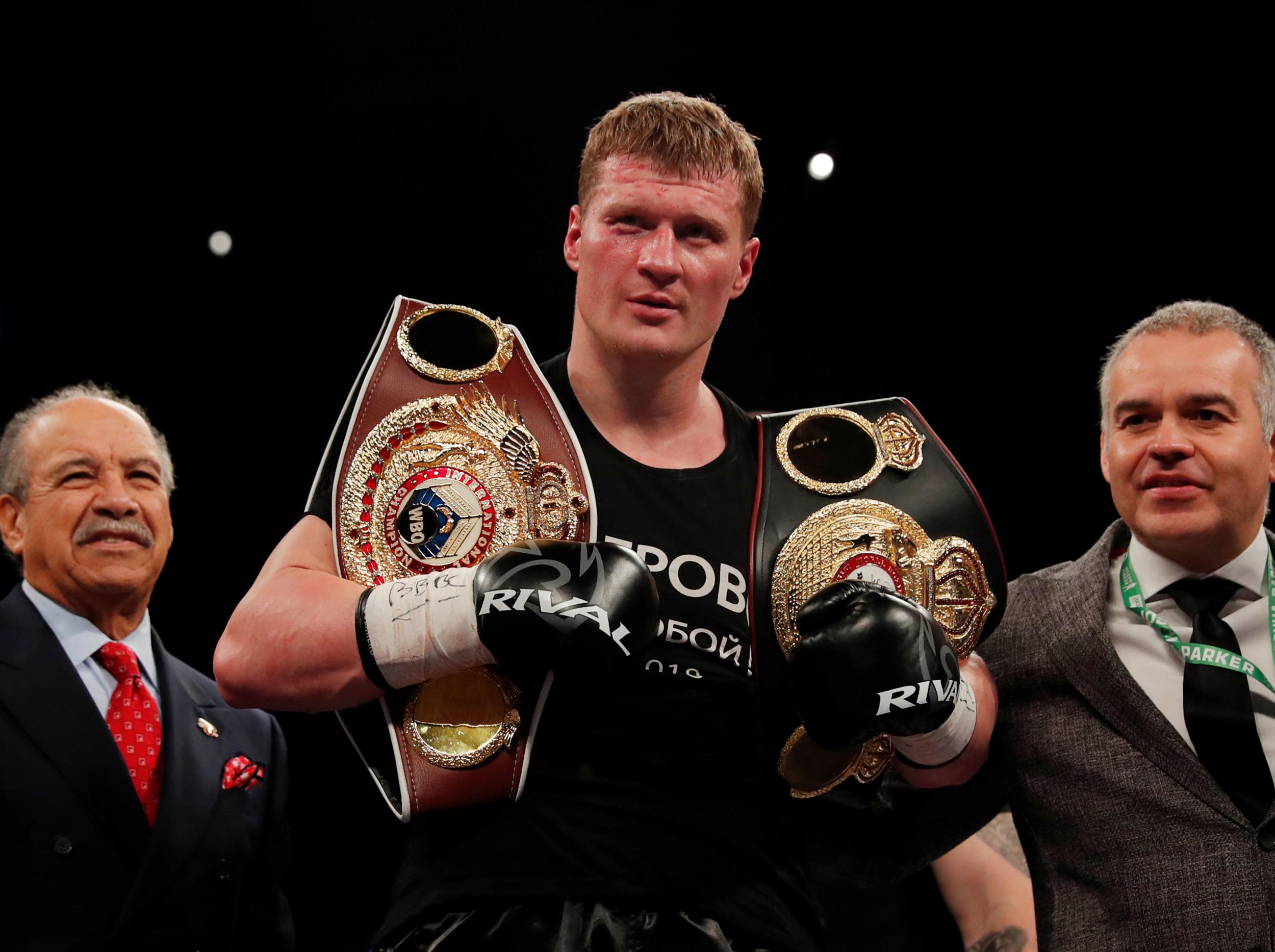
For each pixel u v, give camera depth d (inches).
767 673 78.7
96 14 195.0
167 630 233.0
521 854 71.0
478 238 223.6
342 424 76.8
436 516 74.2
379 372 77.1
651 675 75.3
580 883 70.1
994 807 93.8
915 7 193.8
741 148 80.7
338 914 208.2
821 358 221.9
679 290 77.5
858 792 86.0
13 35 196.5
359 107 214.4
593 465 79.7
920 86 202.4
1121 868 88.1
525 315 224.1
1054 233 209.2
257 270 229.8
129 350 233.1
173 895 98.2
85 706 102.0
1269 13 181.8
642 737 74.5
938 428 222.4
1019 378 217.6
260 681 70.3
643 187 77.9
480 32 202.1
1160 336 94.4
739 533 81.2
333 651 68.7
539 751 73.7
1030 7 191.0
